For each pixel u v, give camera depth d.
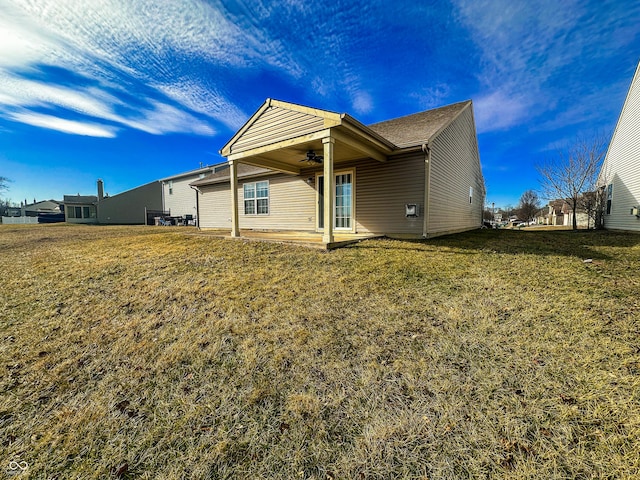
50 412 1.93
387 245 6.45
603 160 12.78
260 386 2.07
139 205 29.27
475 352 2.33
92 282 4.71
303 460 1.49
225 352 2.54
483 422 1.65
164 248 7.31
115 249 7.59
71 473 1.48
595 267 4.46
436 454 1.48
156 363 2.44
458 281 3.96
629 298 3.14
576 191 13.22
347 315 3.08
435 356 2.30
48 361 2.54
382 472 1.40
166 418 1.83
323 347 2.50
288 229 10.72
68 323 3.28
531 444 1.49
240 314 3.25
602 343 2.31
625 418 1.59
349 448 1.54
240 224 12.69
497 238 8.40
